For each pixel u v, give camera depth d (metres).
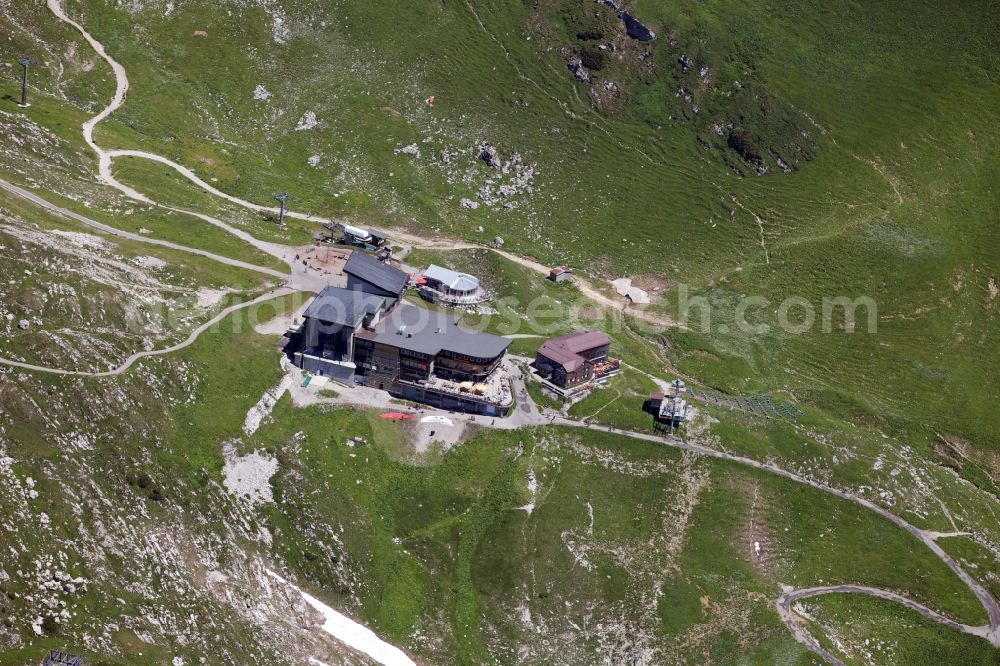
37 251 186.62
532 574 176.62
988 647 185.75
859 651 181.38
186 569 162.62
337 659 161.25
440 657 167.00
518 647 169.88
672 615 176.62
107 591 155.25
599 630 173.50
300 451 180.00
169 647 153.12
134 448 171.00
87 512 161.25
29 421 166.50
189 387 181.62
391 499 181.25
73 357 175.62
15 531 154.50
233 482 173.88
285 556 170.38
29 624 148.62
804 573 188.50
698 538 187.25
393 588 172.00
